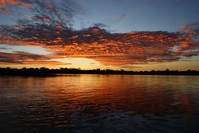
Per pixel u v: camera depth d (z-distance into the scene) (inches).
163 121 418.6
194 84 1660.9
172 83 1825.8
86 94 928.9
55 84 1640.0
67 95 883.4
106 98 783.7
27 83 1668.3
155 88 1262.3
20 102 675.4
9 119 438.3
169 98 777.6
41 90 1109.1
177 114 485.7
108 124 398.3
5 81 1924.2
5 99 748.0
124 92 1019.3
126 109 553.0
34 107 582.6
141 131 352.8
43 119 439.5
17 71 4271.7
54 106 600.4
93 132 349.1
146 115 477.4
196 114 483.8
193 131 351.3
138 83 1843.0
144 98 780.6
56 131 355.6
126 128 370.9
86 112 514.6
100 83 1857.8
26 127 378.6
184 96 840.3
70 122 414.3
